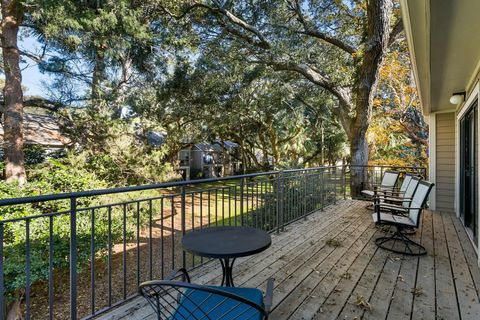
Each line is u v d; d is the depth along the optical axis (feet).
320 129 56.65
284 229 13.96
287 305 7.14
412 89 30.83
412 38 7.86
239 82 35.24
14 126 22.47
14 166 22.35
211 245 5.36
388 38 22.26
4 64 22.24
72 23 18.44
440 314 6.75
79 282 15.97
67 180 18.40
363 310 6.91
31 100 25.95
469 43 8.21
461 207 16.60
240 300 3.73
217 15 28.73
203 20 30.04
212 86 34.19
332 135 60.13
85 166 23.89
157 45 26.08
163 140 41.60
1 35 21.88
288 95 40.63
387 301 7.33
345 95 28.99
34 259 11.36
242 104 39.27
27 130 30.83
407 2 6.03
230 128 51.67
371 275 8.87
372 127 32.24
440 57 9.40
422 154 32.01
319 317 6.63
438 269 9.34
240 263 9.76
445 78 12.02
